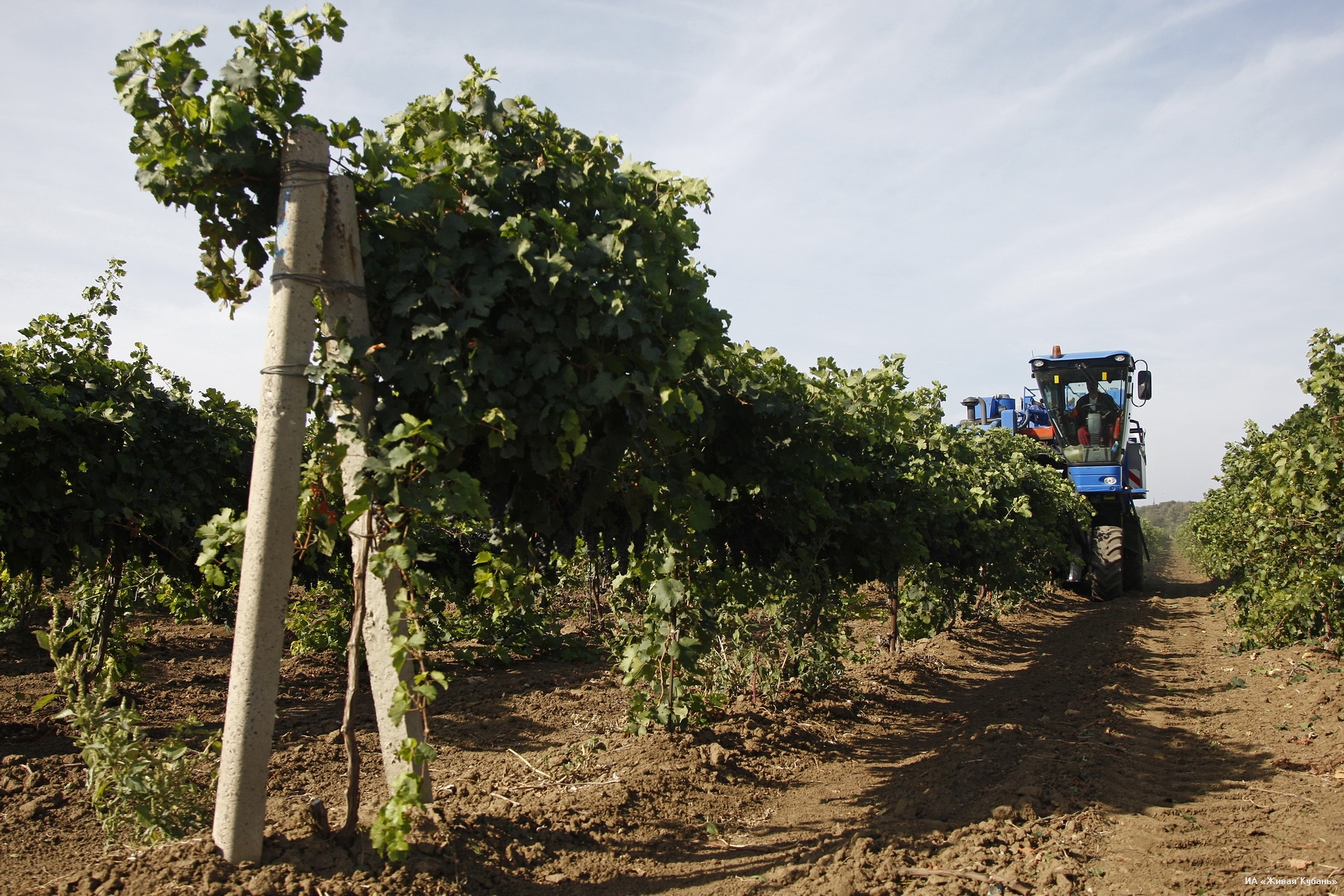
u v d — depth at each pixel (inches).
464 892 139.3
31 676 318.3
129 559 298.4
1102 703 302.2
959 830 175.6
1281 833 174.2
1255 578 426.0
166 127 136.8
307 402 136.9
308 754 243.3
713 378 212.8
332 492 143.0
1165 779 215.9
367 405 144.5
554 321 151.5
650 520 186.5
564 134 169.0
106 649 279.0
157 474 273.0
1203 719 281.0
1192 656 419.5
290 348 135.6
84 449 254.5
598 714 301.3
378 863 136.9
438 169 154.6
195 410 300.2
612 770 218.5
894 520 295.0
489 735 273.7
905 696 344.5
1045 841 170.2
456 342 144.9
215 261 154.4
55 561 257.6
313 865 134.6
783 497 235.9
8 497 235.8
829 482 262.8
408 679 152.9
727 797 211.2
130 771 147.1
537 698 322.0
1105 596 697.6
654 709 247.6
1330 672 319.3
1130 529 743.1
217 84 137.7
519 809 180.4
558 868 159.8
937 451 360.8
